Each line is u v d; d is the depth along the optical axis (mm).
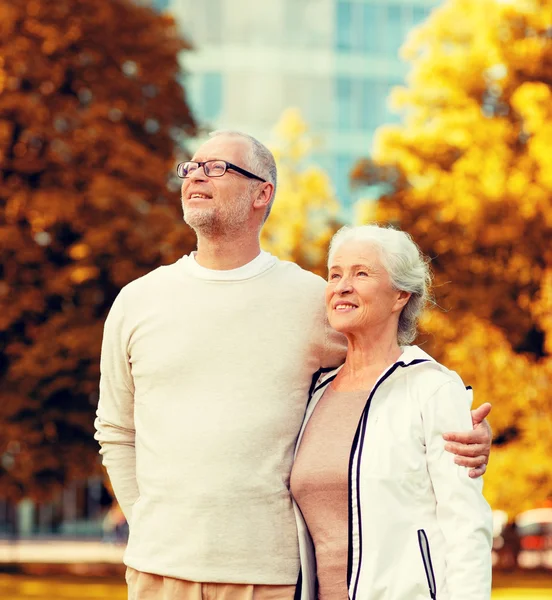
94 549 35281
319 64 44844
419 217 22766
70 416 19172
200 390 4395
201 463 4289
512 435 22516
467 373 21281
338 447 4199
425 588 3924
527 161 22781
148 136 21750
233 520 4254
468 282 22359
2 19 20047
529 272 22484
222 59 44375
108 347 4605
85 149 20078
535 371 21547
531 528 31422
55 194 19500
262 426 4340
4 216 19672
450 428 4059
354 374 4398
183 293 4523
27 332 19484
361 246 4359
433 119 24422
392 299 4355
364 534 4012
